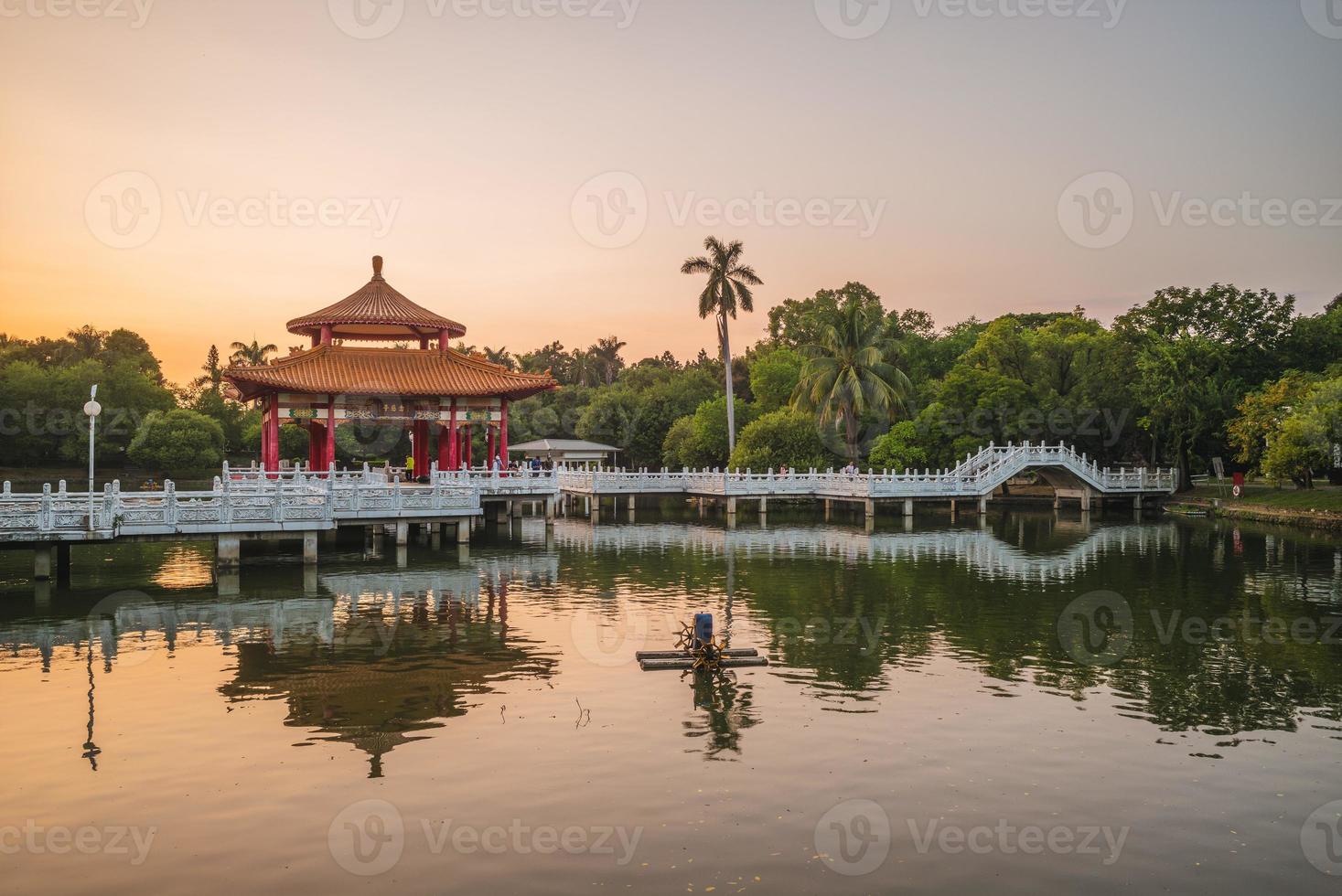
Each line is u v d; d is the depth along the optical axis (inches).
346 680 743.7
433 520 1430.9
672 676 762.2
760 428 2632.9
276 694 706.8
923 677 761.0
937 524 2063.2
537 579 1250.6
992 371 2588.6
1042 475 2491.4
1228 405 2428.6
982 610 1038.4
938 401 2610.7
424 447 2049.7
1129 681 752.3
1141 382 2460.6
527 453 3506.4
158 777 548.4
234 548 1186.0
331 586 1178.0
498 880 434.6
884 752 592.4
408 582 1212.5
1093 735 626.2
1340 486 2242.9
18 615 986.1
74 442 3442.4
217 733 620.1
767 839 475.5
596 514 2229.3
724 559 1464.1
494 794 527.8
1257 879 441.7
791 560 1444.4
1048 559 1471.5
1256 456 2222.0
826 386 2613.2
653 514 2343.8
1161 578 1266.0
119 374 3818.9
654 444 3565.5
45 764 566.6
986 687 735.7
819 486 2255.2
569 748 596.1
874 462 2608.3
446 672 770.2
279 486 1346.0
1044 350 2691.9
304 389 1774.1
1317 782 551.5
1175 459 2603.3
